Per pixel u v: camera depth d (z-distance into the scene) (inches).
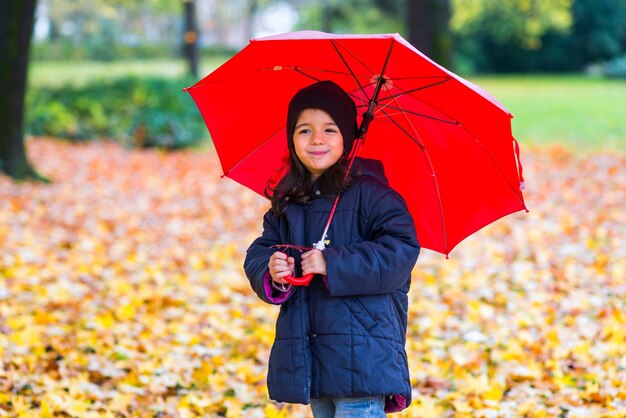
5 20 414.9
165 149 641.0
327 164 109.0
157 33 2938.0
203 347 197.3
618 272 256.2
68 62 1768.0
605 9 1752.0
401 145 121.0
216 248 314.3
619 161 525.7
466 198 118.6
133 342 196.9
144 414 157.0
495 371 179.3
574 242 308.0
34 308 223.6
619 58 1739.7
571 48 1777.8
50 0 2171.5
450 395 164.7
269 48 109.2
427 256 294.8
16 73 421.4
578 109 910.4
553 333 196.2
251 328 216.2
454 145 115.2
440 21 580.7
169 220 369.7
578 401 157.8
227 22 3316.9
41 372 177.2
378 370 102.3
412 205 123.9
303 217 110.1
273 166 126.0
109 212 378.0
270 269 105.2
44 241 307.9
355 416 103.9
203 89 117.7
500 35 1654.8
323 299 105.3
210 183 478.9
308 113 108.3
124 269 275.0
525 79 1565.0
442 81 104.3
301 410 163.0
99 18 2319.1
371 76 114.7
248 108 122.4
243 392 169.6
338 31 1779.0
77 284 252.7
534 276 259.6
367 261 103.0
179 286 257.0
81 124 642.2
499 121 103.1
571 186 438.3
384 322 105.3
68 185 436.1
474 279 258.5
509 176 110.0
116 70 1429.6
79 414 151.6
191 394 162.9
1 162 422.3
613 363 176.7
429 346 197.6
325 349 103.6
